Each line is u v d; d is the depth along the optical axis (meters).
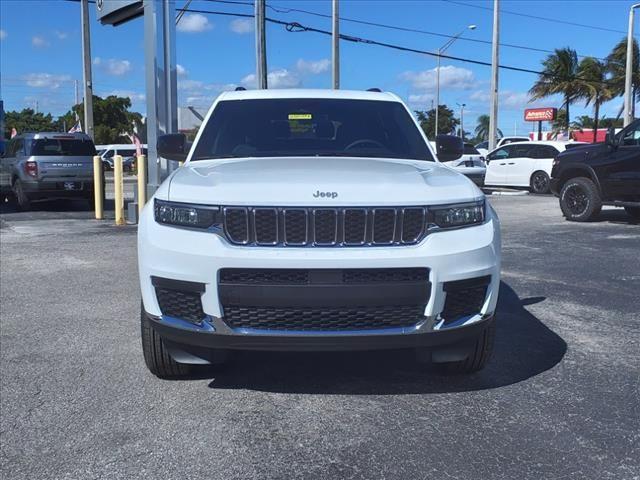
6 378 4.22
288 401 3.86
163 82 11.53
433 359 3.84
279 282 3.36
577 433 3.44
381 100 5.37
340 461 3.15
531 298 6.40
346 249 3.39
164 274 3.50
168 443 3.33
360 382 4.16
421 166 4.36
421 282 3.41
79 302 6.24
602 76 40.34
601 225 12.07
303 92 5.38
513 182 21.08
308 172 3.77
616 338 5.09
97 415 3.66
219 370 4.35
